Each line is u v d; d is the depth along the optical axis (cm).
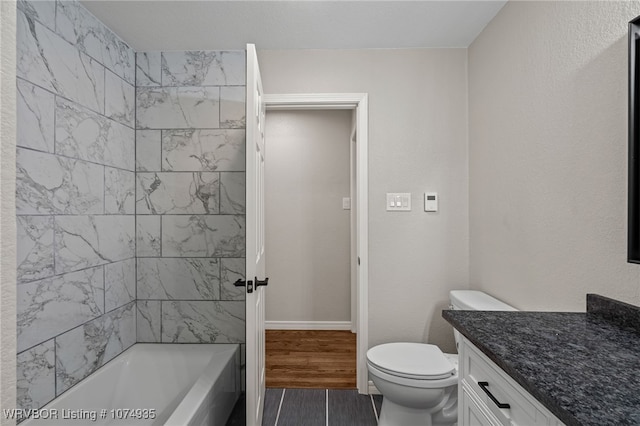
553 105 145
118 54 214
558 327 106
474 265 225
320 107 242
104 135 200
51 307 161
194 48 231
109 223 204
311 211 354
